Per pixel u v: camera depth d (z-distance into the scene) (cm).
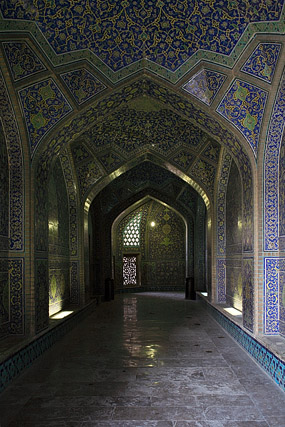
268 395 310
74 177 658
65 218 657
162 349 464
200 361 411
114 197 953
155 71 401
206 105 411
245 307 450
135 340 514
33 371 376
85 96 411
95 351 455
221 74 384
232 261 620
